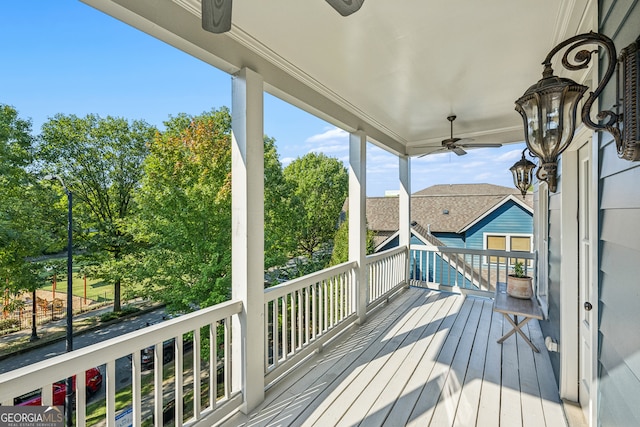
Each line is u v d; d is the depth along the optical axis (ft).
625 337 3.19
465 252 17.29
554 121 3.38
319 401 7.37
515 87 9.78
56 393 15.42
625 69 2.70
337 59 7.97
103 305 31.04
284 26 6.52
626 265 3.18
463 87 9.79
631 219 2.99
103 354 4.58
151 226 29.89
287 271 42.70
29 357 22.66
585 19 5.49
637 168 2.81
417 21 6.32
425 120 13.35
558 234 8.63
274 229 41.09
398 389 7.85
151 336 5.30
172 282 29.96
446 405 7.17
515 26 6.45
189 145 32.60
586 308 5.84
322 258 50.24
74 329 26.17
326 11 6.01
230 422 6.68
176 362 5.78
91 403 16.49
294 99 8.91
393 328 12.16
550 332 10.30
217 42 6.44
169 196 30.50
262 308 7.56
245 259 7.12
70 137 27.84
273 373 8.10
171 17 5.53
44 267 25.30
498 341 10.67
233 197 7.32
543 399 7.43
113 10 4.86
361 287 12.76
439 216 42.73
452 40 7.04
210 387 6.43
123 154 30.78
